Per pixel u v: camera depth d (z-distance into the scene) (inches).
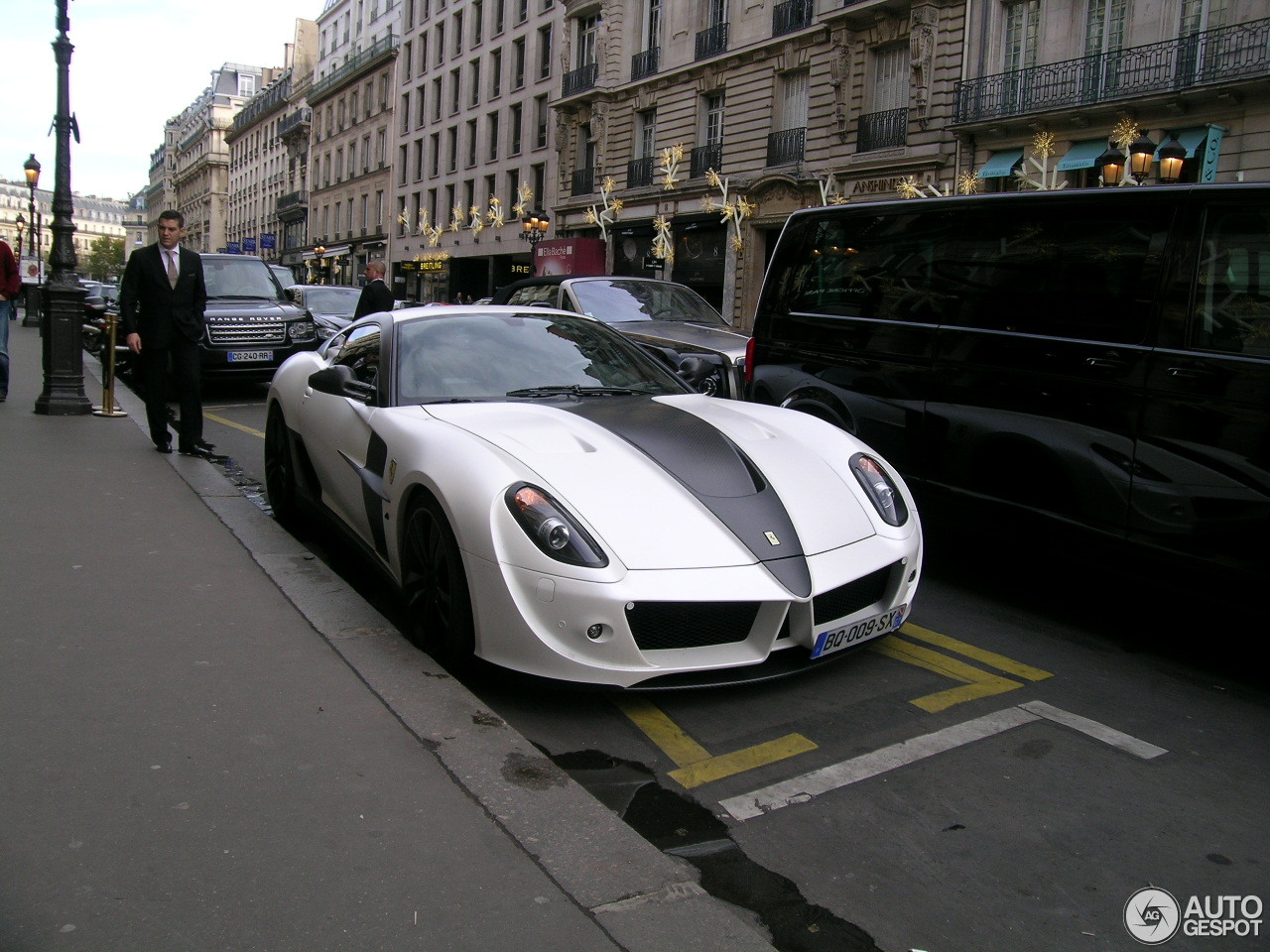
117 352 541.3
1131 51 721.6
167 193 5541.3
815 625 128.6
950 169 856.3
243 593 161.3
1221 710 136.5
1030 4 802.2
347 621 148.8
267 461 227.6
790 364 227.8
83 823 92.2
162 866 86.0
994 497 179.3
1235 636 169.0
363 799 98.4
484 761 107.1
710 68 1144.8
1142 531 155.3
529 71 1601.9
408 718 116.6
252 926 78.5
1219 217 149.3
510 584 122.6
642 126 1295.5
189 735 110.6
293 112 2957.7
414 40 2076.8
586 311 368.5
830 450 154.1
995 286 181.9
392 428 155.7
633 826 102.7
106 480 245.9
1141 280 158.4
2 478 242.2
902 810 106.7
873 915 88.2
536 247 1353.3
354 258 2417.6
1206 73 674.8
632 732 124.7
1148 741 125.7
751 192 1062.4
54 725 111.9
